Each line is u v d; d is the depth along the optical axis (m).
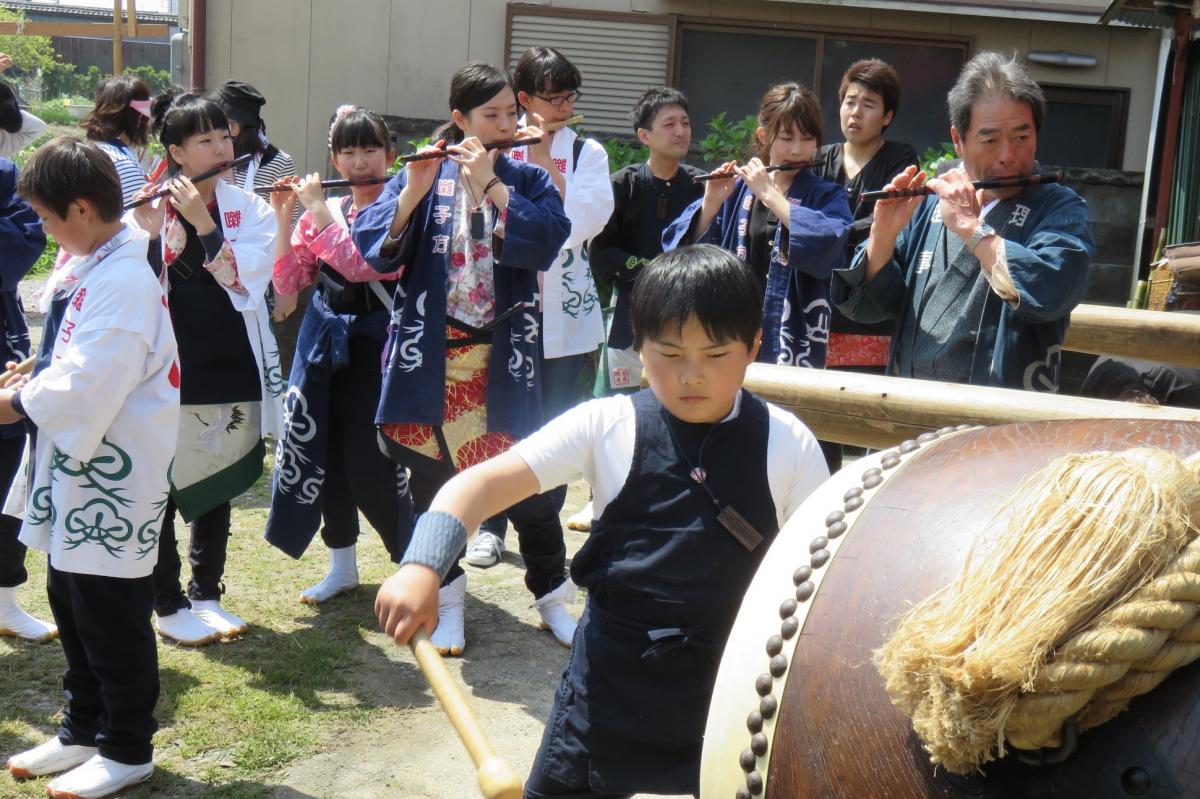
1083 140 8.38
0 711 3.26
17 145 5.50
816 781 1.26
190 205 3.53
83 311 2.71
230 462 3.74
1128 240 7.61
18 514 3.00
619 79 8.48
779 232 3.79
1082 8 8.11
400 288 3.51
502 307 3.54
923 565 1.28
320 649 3.72
